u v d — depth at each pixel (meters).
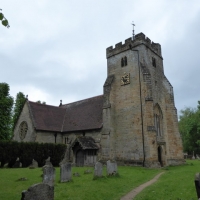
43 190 8.69
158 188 14.74
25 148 30.22
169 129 35.28
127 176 20.39
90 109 38.91
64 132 38.25
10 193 12.98
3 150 28.47
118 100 34.53
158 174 22.97
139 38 34.16
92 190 14.02
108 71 37.56
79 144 32.09
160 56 38.62
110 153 31.55
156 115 33.62
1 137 39.72
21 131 38.16
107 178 18.53
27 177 19.06
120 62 35.94
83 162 31.48
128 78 33.84
